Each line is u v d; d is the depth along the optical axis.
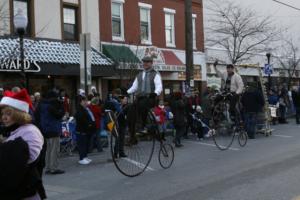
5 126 4.89
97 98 14.99
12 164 4.40
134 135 10.11
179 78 29.06
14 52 19.03
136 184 9.89
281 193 8.43
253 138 18.31
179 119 16.02
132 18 26.77
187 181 9.96
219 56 33.31
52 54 21.08
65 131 14.90
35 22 21.73
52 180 10.80
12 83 19.55
